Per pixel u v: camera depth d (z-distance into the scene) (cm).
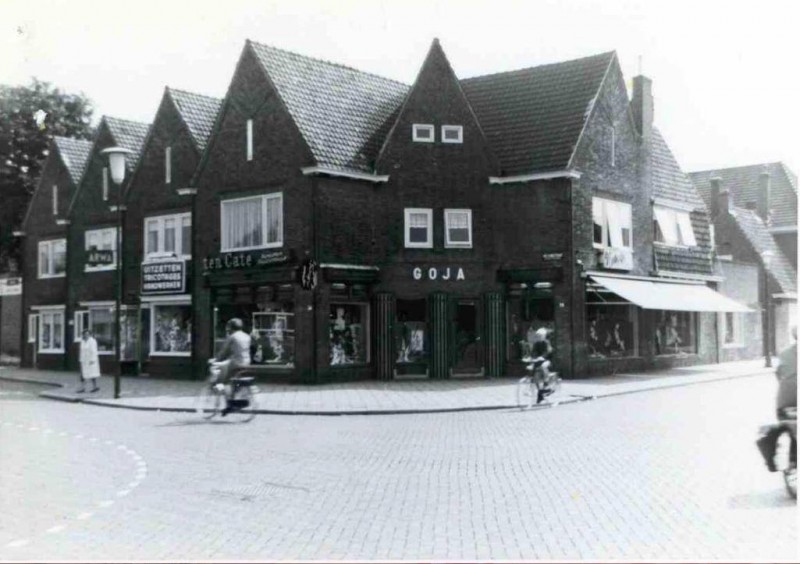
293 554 821
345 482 1188
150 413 2145
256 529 924
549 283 2948
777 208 5094
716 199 4600
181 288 3203
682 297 3303
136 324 3475
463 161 3020
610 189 3170
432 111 3011
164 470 1293
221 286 2997
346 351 2880
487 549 833
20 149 4759
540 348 2239
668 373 3238
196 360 3127
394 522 952
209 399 2025
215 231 3059
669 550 820
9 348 4397
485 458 1391
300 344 2769
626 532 896
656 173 3612
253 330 2917
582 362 2953
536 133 3080
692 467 1290
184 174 3269
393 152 2970
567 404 2250
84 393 2641
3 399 2578
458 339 3000
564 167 2914
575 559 793
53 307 3900
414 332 2973
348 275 2827
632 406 2175
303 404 2203
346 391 2534
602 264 3069
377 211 2952
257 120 2939
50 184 4019
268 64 2945
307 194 2783
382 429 1775
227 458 1402
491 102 3294
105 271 3666
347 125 2994
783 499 1058
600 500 1059
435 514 990
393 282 2948
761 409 2084
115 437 1677
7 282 4297
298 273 2762
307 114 2895
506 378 2956
